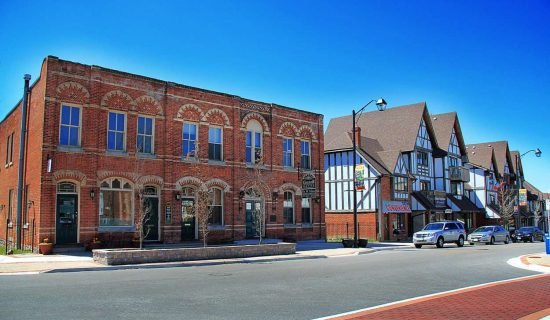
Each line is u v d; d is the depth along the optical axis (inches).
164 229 986.7
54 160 858.1
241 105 1163.3
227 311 366.9
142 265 693.9
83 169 888.9
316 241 1278.3
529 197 3043.8
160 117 1006.4
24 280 532.7
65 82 882.1
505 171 2728.8
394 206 1617.9
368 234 1576.0
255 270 667.4
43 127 850.1
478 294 460.8
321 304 401.7
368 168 1601.9
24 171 949.8
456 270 685.9
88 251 866.8
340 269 685.3
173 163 1015.0
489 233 1562.5
